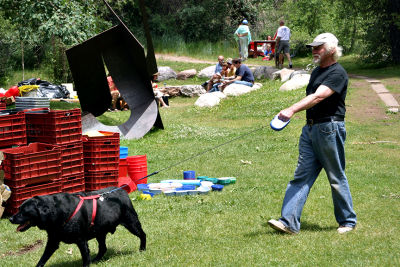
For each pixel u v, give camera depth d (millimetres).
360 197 7656
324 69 5926
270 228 6434
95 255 5754
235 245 5820
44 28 19328
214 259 5367
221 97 20531
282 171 9891
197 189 8664
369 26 29219
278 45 27281
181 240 6125
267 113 16922
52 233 4820
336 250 5434
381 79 21688
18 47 32438
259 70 26438
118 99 20969
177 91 25297
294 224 6055
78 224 4867
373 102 17031
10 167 7320
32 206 4590
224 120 17094
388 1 27875
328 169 5988
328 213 6961
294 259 5230
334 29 36250
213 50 40844
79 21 19969
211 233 6352
